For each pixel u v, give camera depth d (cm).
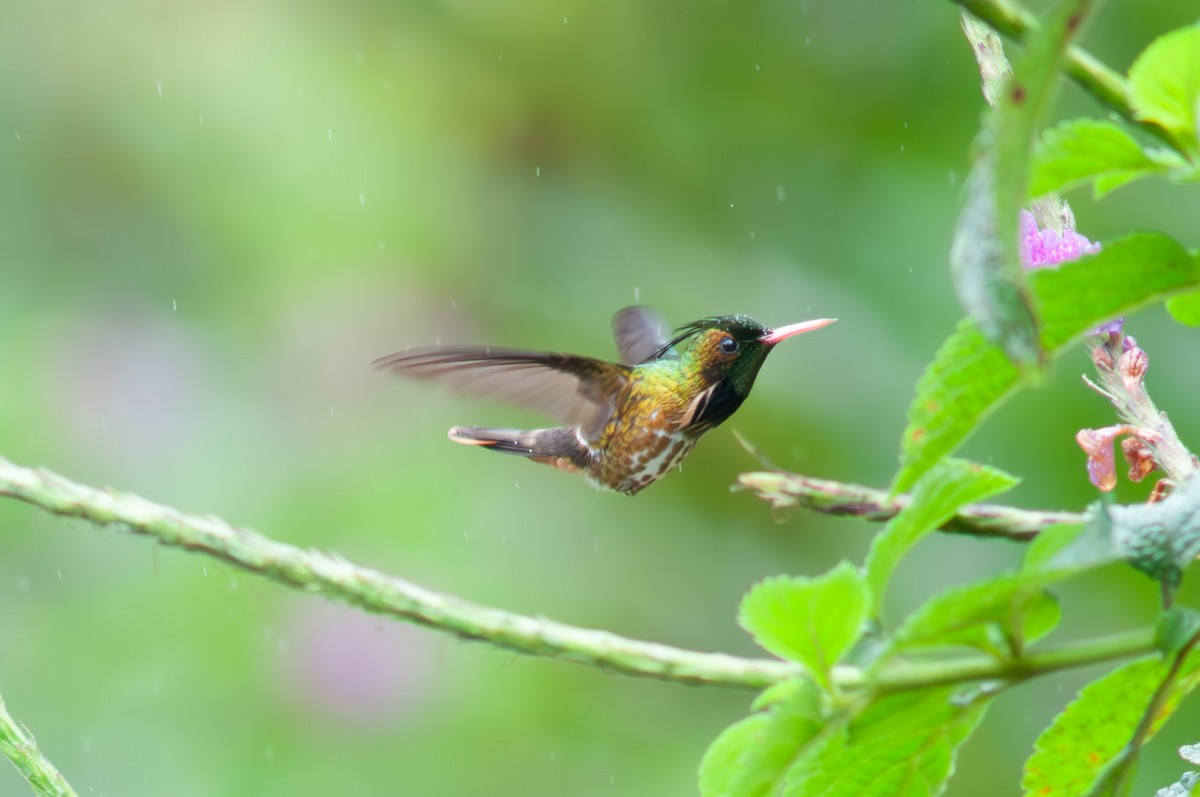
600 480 611
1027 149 168
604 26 1141
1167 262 200
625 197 1156
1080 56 207
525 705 1024
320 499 1067
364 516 1060
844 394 1053
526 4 1142
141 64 1170
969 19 279
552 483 1090
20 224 1140
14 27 1163
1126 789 200
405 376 580
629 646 225
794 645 197
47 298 1131
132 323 1123
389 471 1075
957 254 168
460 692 1023
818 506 264
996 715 940
